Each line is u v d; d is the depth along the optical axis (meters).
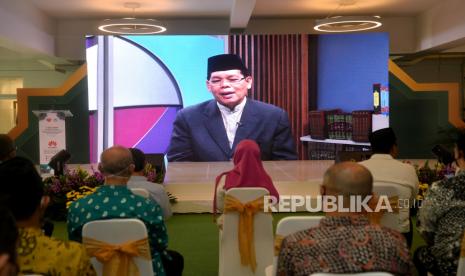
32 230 1.81
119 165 2.58
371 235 1.76
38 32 9.97
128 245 2.42
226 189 3.84
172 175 8.45
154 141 10.39
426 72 11.98
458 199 2.68
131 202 2.59
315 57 10.38
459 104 11.53
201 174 8.57
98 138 10.36
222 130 10.28
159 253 2.74
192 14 10.74
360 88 10.37
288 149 10.40
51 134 7.93
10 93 12.73
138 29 9.48
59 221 6.28
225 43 10.30
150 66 10.34
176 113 10.38
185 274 4.30
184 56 10.31
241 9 8.58
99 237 2.42
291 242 1.80
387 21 11.34
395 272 1.71
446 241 2.67
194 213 6.75
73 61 11.20
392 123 10.67
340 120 10.38
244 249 3.54
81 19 11.09
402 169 3.43
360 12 10.80
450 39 9.41
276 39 10.34
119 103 10.37
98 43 10.30
